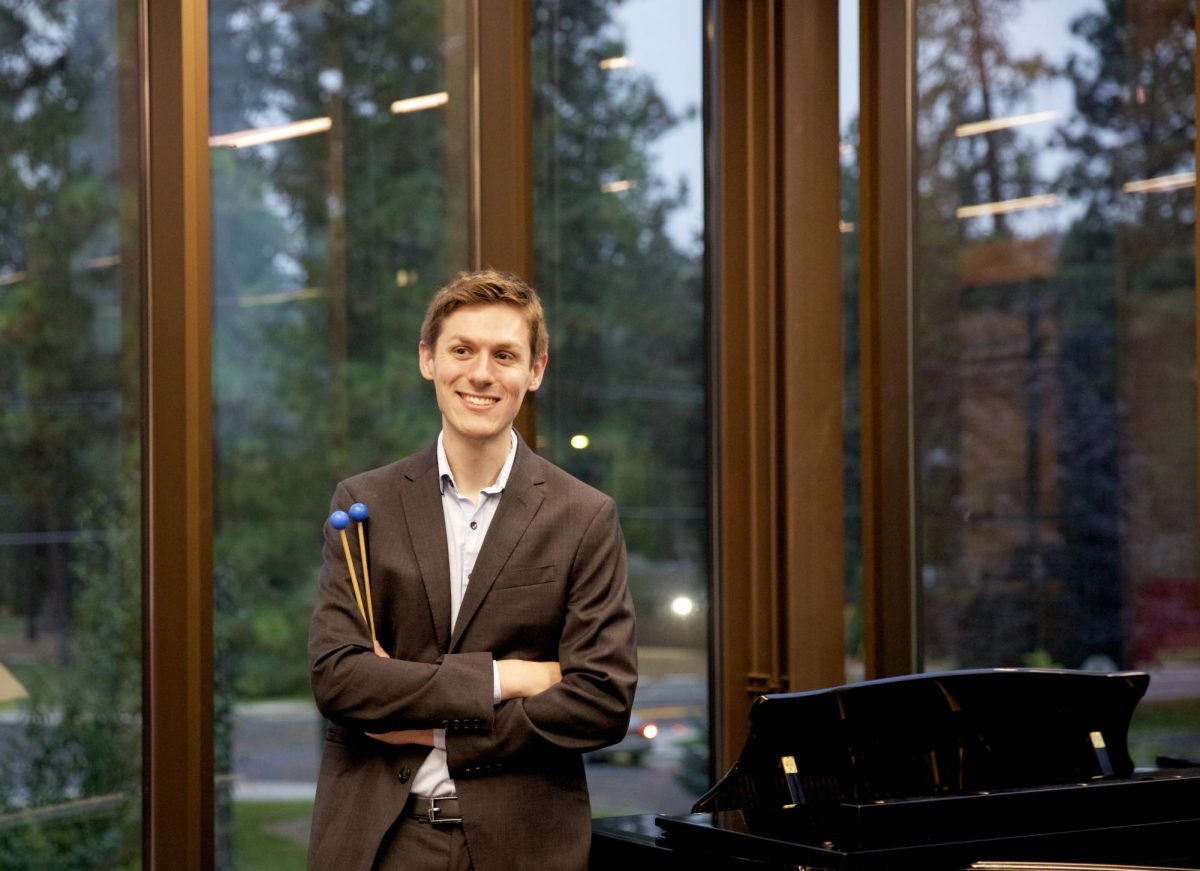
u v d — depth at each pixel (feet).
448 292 8.34
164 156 11.74
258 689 12.31
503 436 8.39
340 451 12.89
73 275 11.48
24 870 11.05
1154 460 14.46
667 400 14.98
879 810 7.87
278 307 12.51
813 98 15.15
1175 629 14.32
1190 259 14.17
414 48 13.35
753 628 15.01
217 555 12.13
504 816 7.84
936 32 15.37
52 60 11.39
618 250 14.71
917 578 15.28
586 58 14.52
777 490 14.99
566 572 8.19
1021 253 15.17
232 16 12.25
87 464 11.51
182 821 11.64
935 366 15.34
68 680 11.33
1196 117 13.53
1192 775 9.17
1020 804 8.36
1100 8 14.75
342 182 12.91
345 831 7.91
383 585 8.16
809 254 15.08
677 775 14.67
